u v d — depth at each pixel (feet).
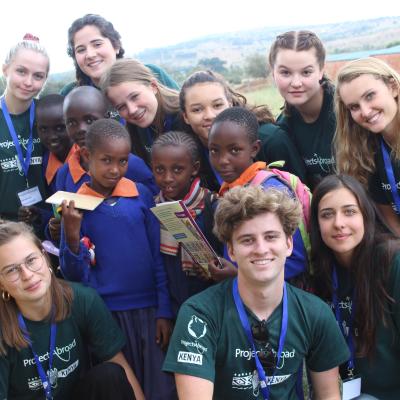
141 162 12.71
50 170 14.76
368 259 9.95
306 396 11.73
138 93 13.21
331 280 10.52
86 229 11.05
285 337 8.96
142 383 11.25
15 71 14.85
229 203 8.69
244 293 8.98
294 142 13.96
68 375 10.13
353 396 9.99
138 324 11.21
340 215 9.91
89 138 10.93
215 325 8.94
